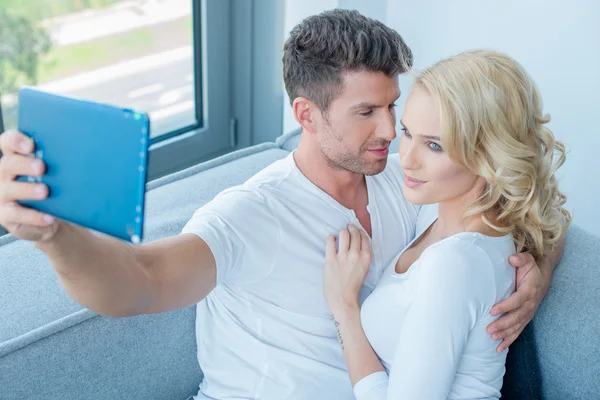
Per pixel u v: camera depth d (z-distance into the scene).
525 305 1.19
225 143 2.23
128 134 0.80
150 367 1.34
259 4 2.06
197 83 2.10
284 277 1.25
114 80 1.90
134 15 1.88
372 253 1.34
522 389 1.33
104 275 0.94
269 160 1.75
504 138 1.09
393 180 1.40
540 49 1.95
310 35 1.23
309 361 1.27
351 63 1.20
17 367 1.17
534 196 1.17
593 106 1.92
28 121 0.83
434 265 1.10
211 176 1.66
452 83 1.07
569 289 1.33
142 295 1.00
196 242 1.12
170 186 1.62
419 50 2.16
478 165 1.12
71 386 1.24
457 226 1.20
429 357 1.08
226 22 2.06
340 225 1.30
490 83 1.07
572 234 1.46
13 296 1.28
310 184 1.29
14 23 1.66
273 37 2.09
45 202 0.84
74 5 1.76
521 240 1.21
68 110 0.82
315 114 1.26
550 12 1.90
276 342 1.28
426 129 1.11
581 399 1.30
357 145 1.25
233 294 1.28
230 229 1.18
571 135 1.99
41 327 1.20
